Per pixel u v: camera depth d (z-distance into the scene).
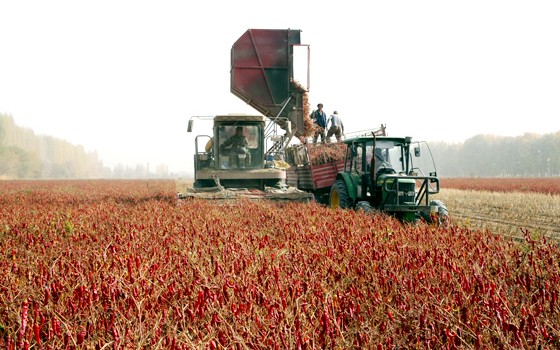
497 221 16.48
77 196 24.12
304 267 6.33
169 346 3.94
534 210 20.66
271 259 6.96
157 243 8.00
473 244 7.99
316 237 8.53
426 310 4.49
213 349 3.86
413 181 13.95
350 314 4.55
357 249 7.20
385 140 15.16
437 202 13.56
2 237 9.30
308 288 5.29
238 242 7.83
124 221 10.80
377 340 4.23
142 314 4.52
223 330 4.19
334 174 19.11
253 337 4.03
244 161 18.09
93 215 12.66
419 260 6.60
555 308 4.76
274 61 23.08
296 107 23.27
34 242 8.35
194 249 7.53
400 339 4.35
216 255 7.20
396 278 5.56
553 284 5.60
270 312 4.44
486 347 4.07
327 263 6.39
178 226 10.13
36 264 6.50
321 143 20.47
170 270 5.94
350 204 15.52
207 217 11.52
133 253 6.97
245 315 4.43
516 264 6.64
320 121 23.66
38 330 3.85
